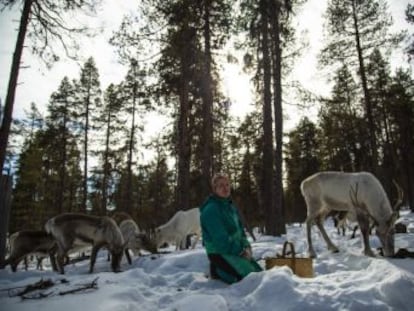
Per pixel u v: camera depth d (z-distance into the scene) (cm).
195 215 1377
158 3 1491
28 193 3362
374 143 1948
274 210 1434
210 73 1551
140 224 3931
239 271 491
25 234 916
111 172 3328
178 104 1731
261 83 1560
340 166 3322
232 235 524
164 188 4309
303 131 3756
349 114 2669
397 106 3184
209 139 1536
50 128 3073
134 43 1506
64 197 3819
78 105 3097
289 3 1461
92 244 875
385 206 744
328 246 848
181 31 1501
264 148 1491
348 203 815
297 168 3753
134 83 2267
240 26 1512
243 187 3453
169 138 1823
